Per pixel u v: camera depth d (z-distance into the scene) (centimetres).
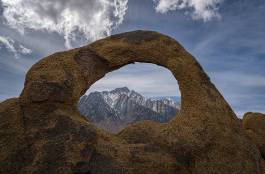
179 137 1231
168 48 1412
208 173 1212
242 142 1305
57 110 1199
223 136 1273
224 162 1241
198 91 1326
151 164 1163
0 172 1126
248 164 1277
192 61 1391
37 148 1132
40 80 1227
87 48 1415
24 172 1107
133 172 1134
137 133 1252
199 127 1258
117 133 1287
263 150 1644
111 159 1130
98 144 1151
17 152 1141
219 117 1297
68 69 1304
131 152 1169
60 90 1220
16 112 1210
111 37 1469
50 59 1326
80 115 1279
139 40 1433
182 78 1362
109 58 1416
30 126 1176
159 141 1217
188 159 1210
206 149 1235
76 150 1117
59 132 1150
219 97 1357
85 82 1350
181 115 1298
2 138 1176
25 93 1222
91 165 1110
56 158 1108
